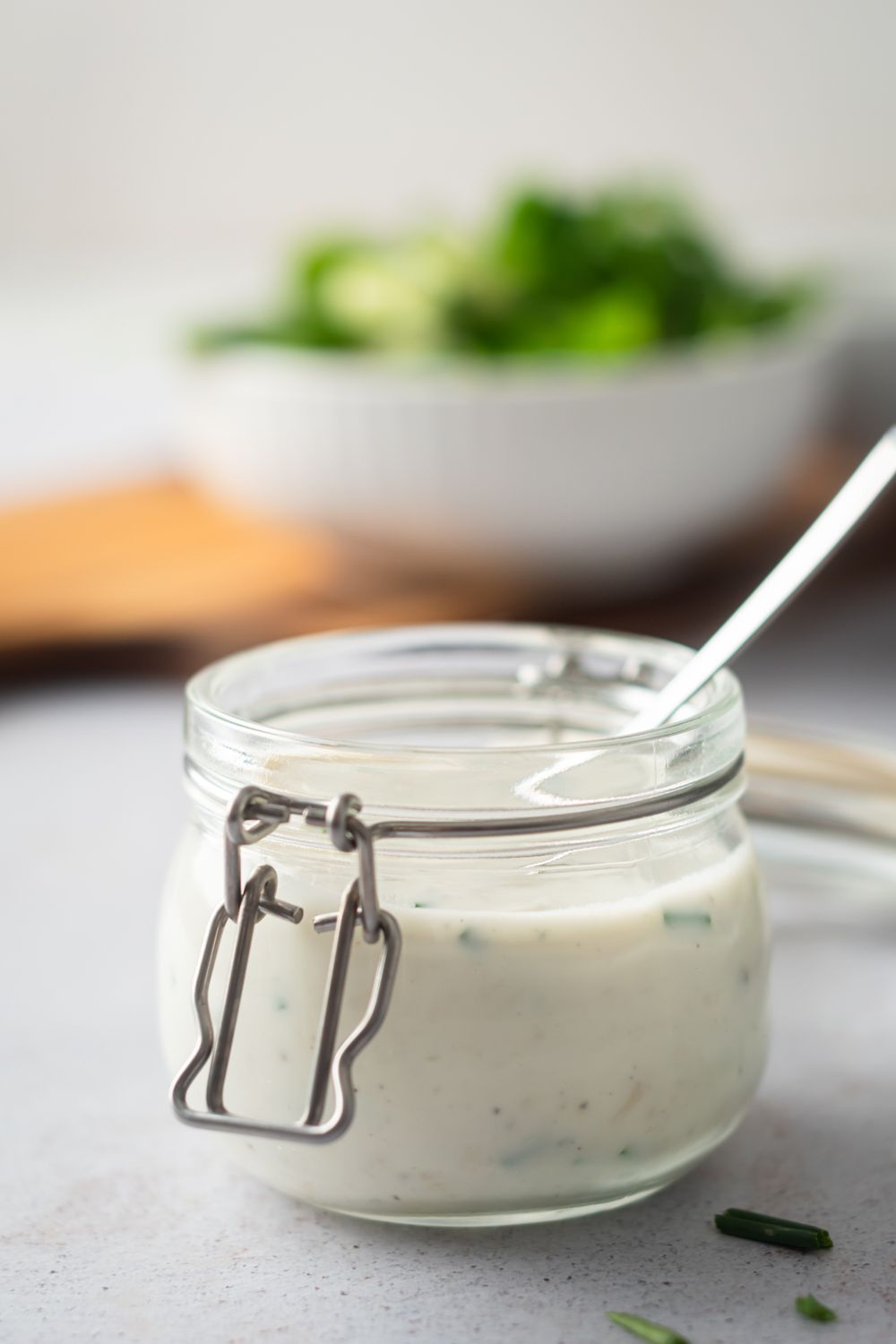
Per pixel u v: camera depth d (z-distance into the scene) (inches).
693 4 46.3
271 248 54.3
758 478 35.5
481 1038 18.9
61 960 24.1
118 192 55.7
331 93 51.8
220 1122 18.7
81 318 54.7
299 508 35.0
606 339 34.7
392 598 36.0
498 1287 19.1
